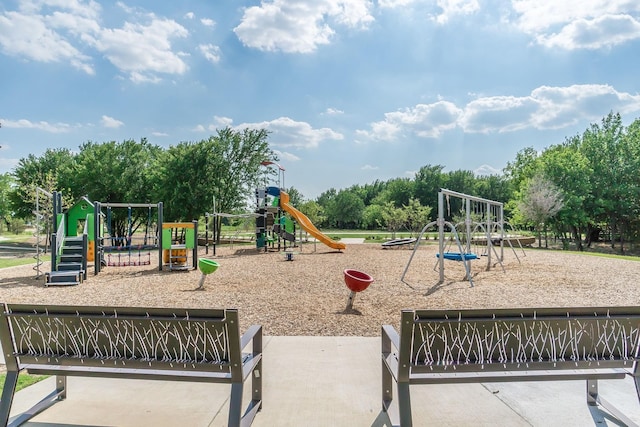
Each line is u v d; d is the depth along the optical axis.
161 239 13.02
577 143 41.69
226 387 3.47
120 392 3.35
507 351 2.54
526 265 14.06
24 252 24.53
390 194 73.19
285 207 21.33
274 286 9.49
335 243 20.81
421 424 2.79
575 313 2.53
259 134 35.22
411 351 2.46
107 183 33.66
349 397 3.24
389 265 14.06
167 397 3.26
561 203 31.09
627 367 2.62
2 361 4.17
